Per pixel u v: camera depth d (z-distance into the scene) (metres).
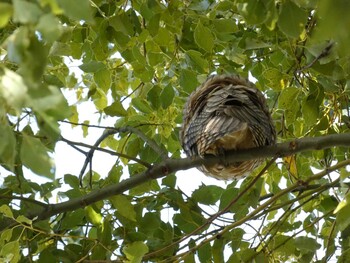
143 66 10.49
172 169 8.41
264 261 8.78
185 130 8.63
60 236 8.96
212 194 9.92
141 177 8.61
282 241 9.20
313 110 9.60
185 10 9.57
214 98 8.17
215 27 9.47
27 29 4.43
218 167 8.20
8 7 4.30
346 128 10.77
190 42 10.64
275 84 10.10
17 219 8.25
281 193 8.65
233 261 8.88
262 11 6.25
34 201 8.73
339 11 4.21
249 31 10.59
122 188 8.70
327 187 8.88
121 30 9.21
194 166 8.18
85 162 9.66
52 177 4.90
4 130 4.93
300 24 6.14
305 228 9.20
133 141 10.49
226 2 10.27
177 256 8.66
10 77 4.43
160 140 10.84
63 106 4.55
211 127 7.69
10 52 4.45
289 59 10.27
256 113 7.91
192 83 9.98
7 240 8.31
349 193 7.17
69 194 9.61
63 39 8.45
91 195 8.81
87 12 4.33
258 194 9.62
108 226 8.95
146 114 10.87
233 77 8.92
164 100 10.05
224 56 11.52
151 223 9.52
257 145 7.88
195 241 9.11
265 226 10.38
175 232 9.95
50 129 4.99
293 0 6.12
